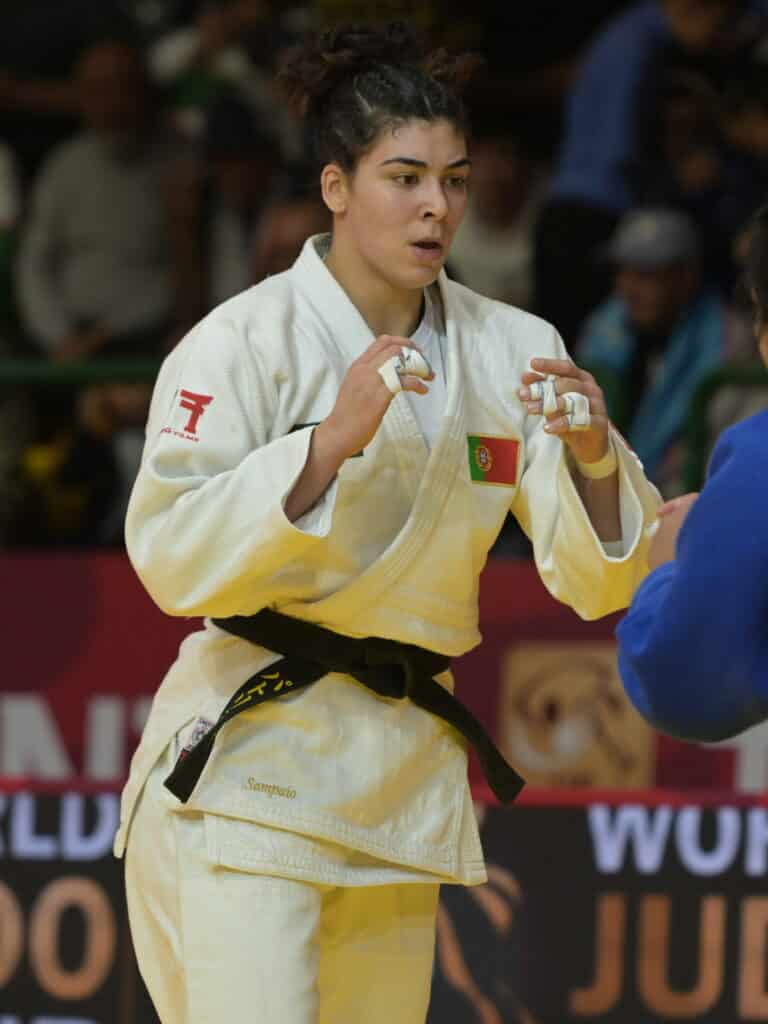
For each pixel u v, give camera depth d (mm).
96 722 20953
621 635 8992
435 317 11648
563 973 15352
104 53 27125
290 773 11086
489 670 20406
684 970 15375
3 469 23703
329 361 11133
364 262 11273
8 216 29125
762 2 27969
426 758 11523
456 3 30250
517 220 27234
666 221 23281
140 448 23438
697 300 23406
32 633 21109
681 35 26672
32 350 26891
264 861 10930
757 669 8547
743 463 8539
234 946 10867
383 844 11289
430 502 11109
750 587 8391
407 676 11312
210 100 29141
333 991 11742
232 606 10875
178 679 11617
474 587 11609
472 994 15344
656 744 20094
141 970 11742
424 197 10828
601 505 11258
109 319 26938
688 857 15430
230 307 11227
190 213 27234
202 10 30797
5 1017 15438
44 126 30391
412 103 10820
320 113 11266
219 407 10875
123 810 11789
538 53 31109
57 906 15492
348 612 11109
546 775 20234
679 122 26328
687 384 23047
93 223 26953
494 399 11547
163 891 11305
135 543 10867
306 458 10352
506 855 15438
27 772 20984
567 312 26094
